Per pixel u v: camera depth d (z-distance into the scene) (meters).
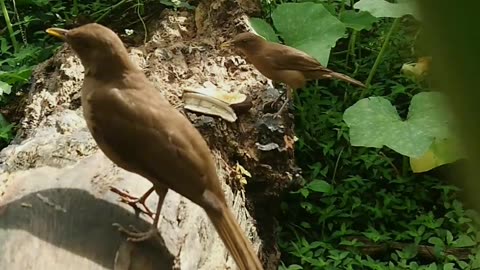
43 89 4.15
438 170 4.91
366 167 4.89
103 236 2.51
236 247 2.37
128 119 2.40
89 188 2.75
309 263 4.24
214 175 2.46
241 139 3.94
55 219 2.56
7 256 2.36
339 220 4.61
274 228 4.25
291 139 4.18
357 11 6.06
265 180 3.98
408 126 4.41
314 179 4.84
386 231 4.57
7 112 4.91
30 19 5.73
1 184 2.78
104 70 2.51
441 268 4.21
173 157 2.37
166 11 5.18
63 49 4.50
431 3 0.26
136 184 2.84
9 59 5.32
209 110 3.84
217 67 4.41
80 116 3.54
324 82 5.67
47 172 2.86
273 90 4.30
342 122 5.15
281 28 5.05
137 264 2.44
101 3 6.06
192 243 2.73
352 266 4.24
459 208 4.53
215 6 4.98
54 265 2.34
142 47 4.65
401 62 5.70
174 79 4.23
